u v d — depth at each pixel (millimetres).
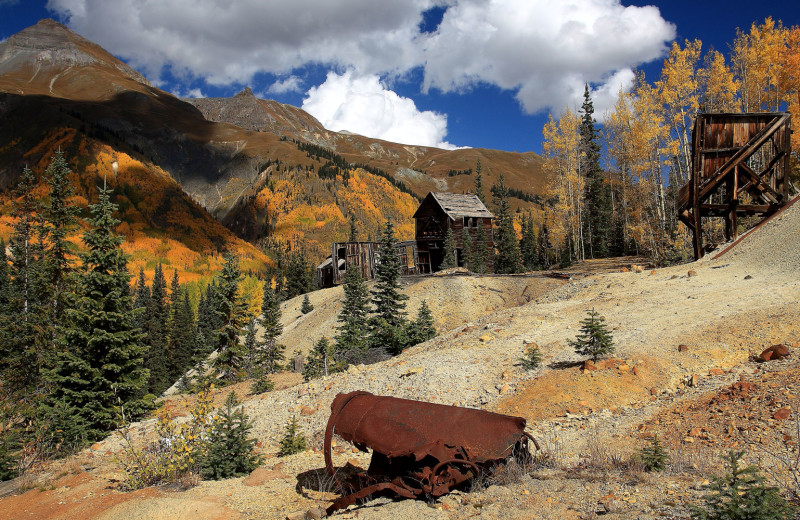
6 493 8195
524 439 6648
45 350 19344
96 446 12430
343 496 5945
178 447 8016
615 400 9727
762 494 4047
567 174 54250
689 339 11805
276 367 26750
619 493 5152
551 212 56031
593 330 11320
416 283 37344
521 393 10797
